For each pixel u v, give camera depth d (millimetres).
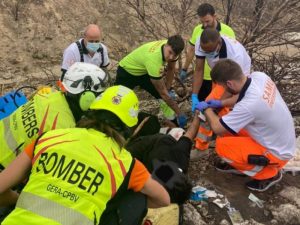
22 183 1556
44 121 1582
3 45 5414
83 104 1570
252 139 2098
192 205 2107
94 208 1210
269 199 2162
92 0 6320
